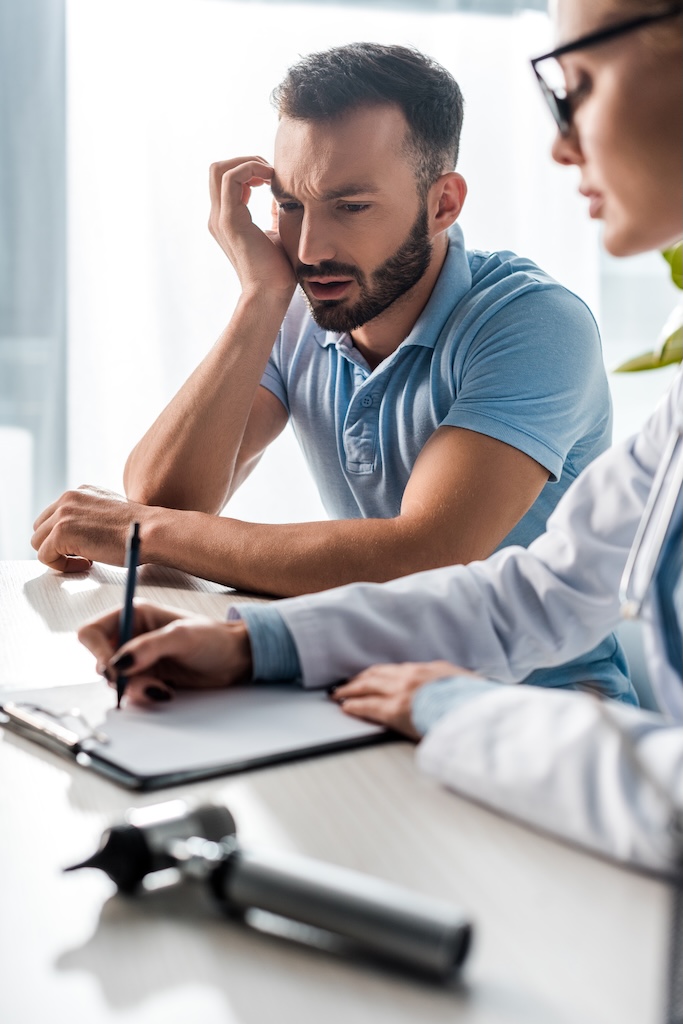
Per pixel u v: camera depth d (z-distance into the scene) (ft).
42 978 1.43
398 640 2.79
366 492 5.18
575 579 2.99
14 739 2.36
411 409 4.88
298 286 5.54
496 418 4.33
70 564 4.33
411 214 4.59
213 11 7.88
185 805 1.75
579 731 1.89
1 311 7.87
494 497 4.18
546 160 8.57
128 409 8.05
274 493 8.16
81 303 7.96
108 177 7.91
